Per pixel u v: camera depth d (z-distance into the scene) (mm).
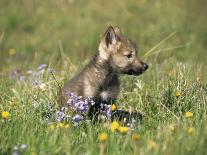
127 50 13023
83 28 27281
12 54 23578
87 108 11656
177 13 28812
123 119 11516
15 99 12828
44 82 13750
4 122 10516
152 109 12336
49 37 26719
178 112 11570
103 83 12508
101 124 10977
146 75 14852
